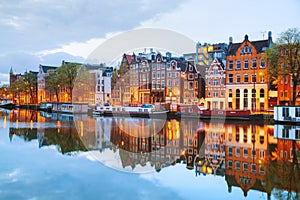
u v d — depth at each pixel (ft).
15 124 116.88
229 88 175.52
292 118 123.34
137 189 34.88
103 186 35.86
